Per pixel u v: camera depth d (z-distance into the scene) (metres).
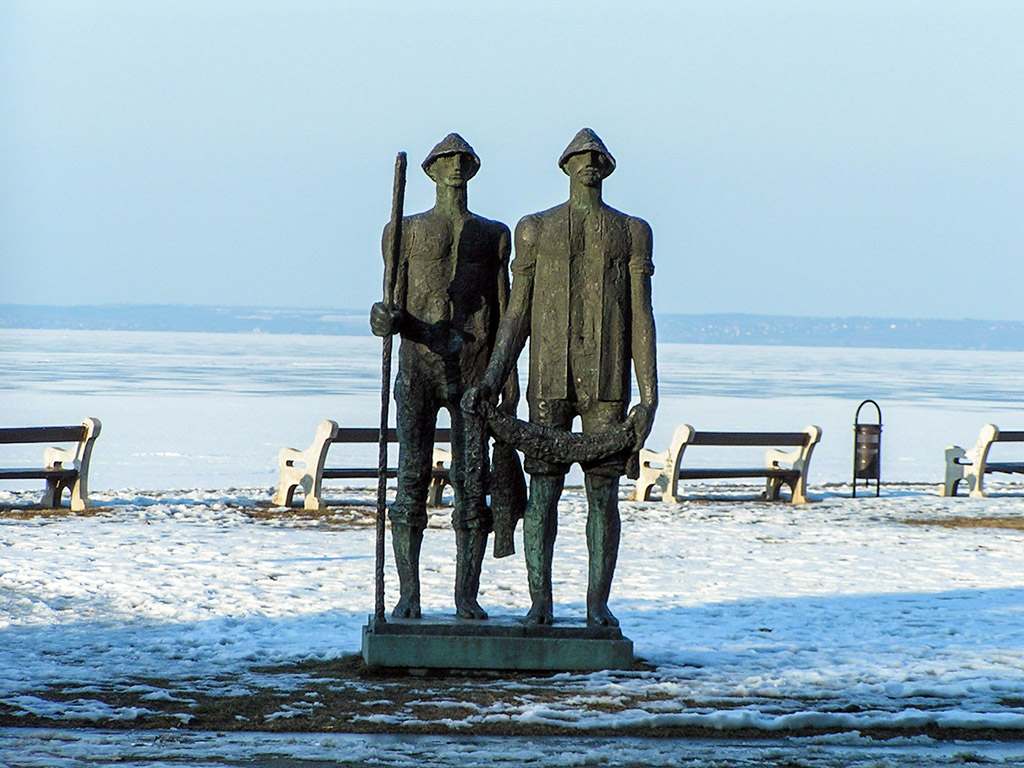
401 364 34.09
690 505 75.75
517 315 33.78
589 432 33.72
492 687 31.25
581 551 56.19
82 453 67.38
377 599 32.88
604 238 33.56
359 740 26.86
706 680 32.31
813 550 58.50
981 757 26.73
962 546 60.66
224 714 28.67
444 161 34.16
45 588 44.53
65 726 27.72
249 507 70.38
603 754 25.97
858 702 30.56
